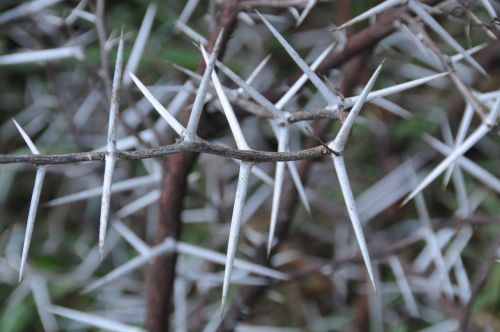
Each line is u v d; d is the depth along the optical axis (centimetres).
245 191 53
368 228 94
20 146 104
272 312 96
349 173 104
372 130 100
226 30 65
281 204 76
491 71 95
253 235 88
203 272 87
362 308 90
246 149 54
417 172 98
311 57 99
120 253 96
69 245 100
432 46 61
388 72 101
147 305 70
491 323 82
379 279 87
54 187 103
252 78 66
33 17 85
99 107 104
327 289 97
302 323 95
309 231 100
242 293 76
